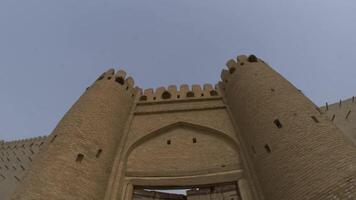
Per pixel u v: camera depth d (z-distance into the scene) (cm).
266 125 1193
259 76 1469
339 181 831
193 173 1213
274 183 1015
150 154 1341
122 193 1157
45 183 954
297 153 993
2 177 1769
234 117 1493
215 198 1172
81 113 1327
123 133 1439
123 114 1516
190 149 1351
